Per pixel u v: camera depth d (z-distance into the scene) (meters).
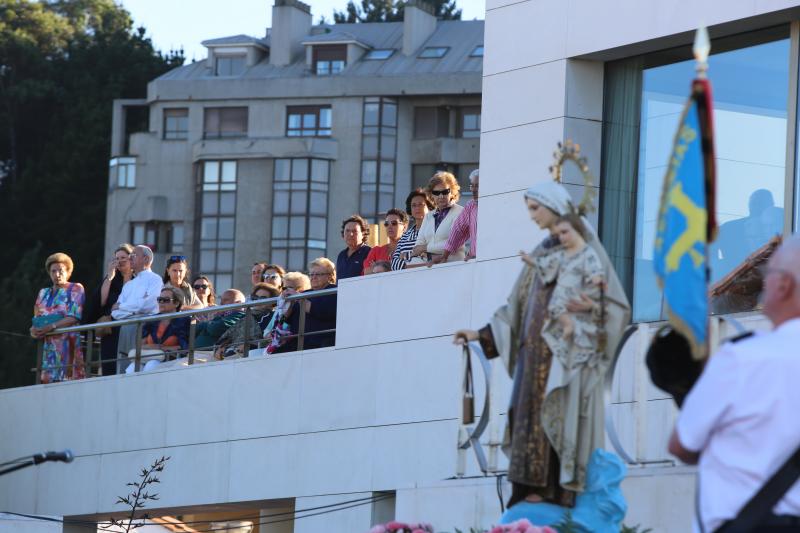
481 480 13.92
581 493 11.08
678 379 8.41
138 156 81.31
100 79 85.75
